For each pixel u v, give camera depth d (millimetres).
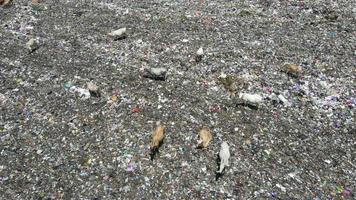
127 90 12125
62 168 9945
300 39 14211
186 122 10984
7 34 15203
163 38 14430
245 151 10211
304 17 15562
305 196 9156
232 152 10164
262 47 13805
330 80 12391
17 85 12625
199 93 11969
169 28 15047
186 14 15961
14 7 16953
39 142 10680
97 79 12617
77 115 11391
